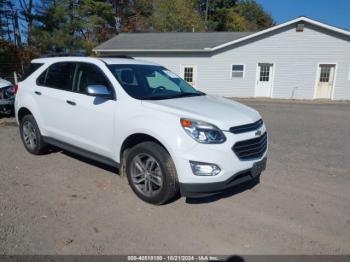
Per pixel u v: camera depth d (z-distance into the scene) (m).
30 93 5.51
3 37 27.06
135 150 3.99
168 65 22.30
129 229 3.43
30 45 27.17
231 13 46.09
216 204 4.06
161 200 3.87
